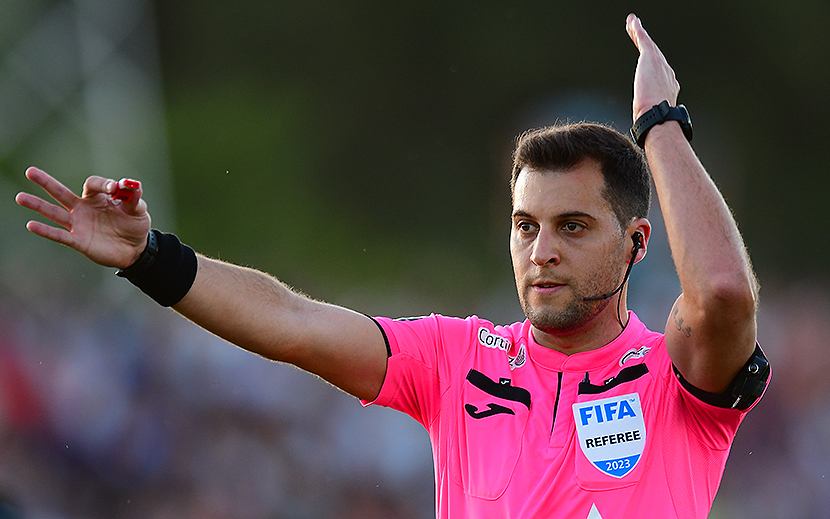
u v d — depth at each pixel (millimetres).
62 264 35750
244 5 58156
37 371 30984
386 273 54281
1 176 36562
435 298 51562
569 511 8766
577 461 8922
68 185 36875
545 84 59250
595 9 58500
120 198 8578
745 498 30453
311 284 52500
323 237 55156
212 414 30859
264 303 9344
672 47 58969
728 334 8398
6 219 36406
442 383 9781
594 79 58906
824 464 31062
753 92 59000
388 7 58812
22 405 30094
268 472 29609
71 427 30141
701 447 9109
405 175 59188
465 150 59531
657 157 8969
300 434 30203
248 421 30562
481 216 58656
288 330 9328
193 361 31938
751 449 31453
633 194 9523
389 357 9750
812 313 38500
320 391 31125
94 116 36719
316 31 58812
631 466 8844
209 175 54656
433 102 59656
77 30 36594
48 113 36562
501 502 8953
